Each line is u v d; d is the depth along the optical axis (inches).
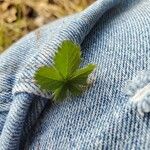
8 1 17.7
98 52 6.9
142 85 5.6
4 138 6.2
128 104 5.6
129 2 8.4
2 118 6.8
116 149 5.3
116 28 7.3
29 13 17.5
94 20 7.5
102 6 7.7
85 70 5.8
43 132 6.3
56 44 6.6
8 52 7.7
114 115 5.6
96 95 6.0
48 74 5.8
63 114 6.1
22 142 6.5
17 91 6.2
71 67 5.8
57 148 5.8
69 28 7.0
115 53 6.6
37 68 6.3
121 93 5.9
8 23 17.1
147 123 5.4
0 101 6.9
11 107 6.3
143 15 7.3
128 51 6.5
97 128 5.6
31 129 6.5
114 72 6.2
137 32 6.9
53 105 6.4
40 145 6.1
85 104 6.0
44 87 5.8
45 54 6.4
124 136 5.4
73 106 6.1
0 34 16.4
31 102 6.3
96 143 5.4
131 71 6.1
